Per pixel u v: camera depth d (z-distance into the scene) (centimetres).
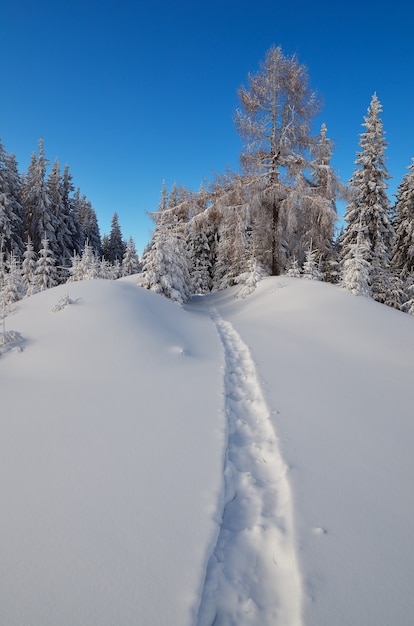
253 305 1432
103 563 226
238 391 565
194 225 1894
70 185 4300
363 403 511
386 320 1017
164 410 460
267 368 661
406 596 209
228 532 273
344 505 291
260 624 201
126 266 3778
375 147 2183
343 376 627
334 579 220
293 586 221
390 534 259
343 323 984
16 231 3238
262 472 355
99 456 349
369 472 340
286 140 1675
